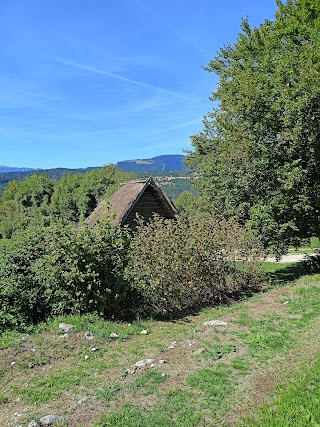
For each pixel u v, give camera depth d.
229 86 16.94
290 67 14.30
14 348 6.96
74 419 4.48
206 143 22.52
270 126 14.59
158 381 5.22
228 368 5.49
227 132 17.41
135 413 4.45
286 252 15.55
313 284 10.78
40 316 8.98
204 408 4.50
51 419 4.51
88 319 8.60
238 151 14.90
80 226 9.50
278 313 8.12
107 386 5.33
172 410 4.47
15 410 4.95
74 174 55.53
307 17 15.91
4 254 9.25
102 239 9.17
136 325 8.69
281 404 4.43
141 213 18.56
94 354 6.87
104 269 9.05
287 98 13.66
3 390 5.56
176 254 10.16
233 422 4.22
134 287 9.89
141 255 10.27
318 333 6.66
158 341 7.54
